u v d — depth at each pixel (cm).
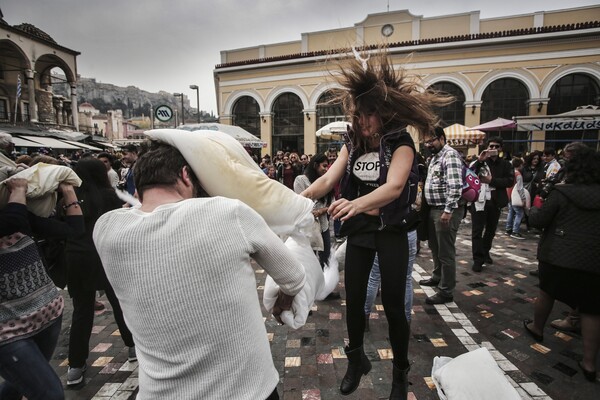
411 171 181
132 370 267
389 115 169
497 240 673
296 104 1959
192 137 113
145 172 108
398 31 1769
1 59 2358
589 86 1512
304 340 304
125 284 97
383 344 293
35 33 2377
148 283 94
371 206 150
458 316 343
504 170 479
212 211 99
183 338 94
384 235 178
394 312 177
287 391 237
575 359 268
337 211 145
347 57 178
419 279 455
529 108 1564
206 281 94
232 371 96
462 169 358
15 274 159
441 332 312
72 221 195
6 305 155
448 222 357
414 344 292
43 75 2658
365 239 181
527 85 1559
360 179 184
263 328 109
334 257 198
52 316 173
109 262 99
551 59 1520
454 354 277
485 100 1636
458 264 515
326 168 439
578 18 1544
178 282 93
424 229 410
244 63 1998
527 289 414
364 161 184
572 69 1501
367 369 193
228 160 116
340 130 866
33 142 1612
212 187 114
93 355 288
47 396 158
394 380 184
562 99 1549
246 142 969
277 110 2005
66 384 249
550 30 1502
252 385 98
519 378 244
